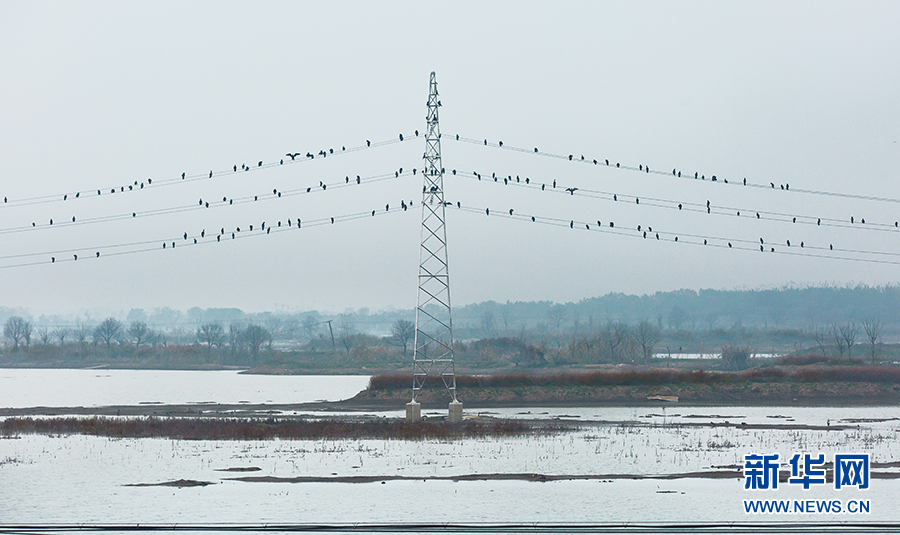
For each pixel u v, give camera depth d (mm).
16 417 90750
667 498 45531
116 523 39656
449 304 80312
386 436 70000
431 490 47781
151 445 66500
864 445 64875
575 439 69500
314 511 42281
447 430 72688
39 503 44531
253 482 50438
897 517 41469
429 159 78750
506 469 54625
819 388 111250
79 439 70188
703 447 64312
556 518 40656
